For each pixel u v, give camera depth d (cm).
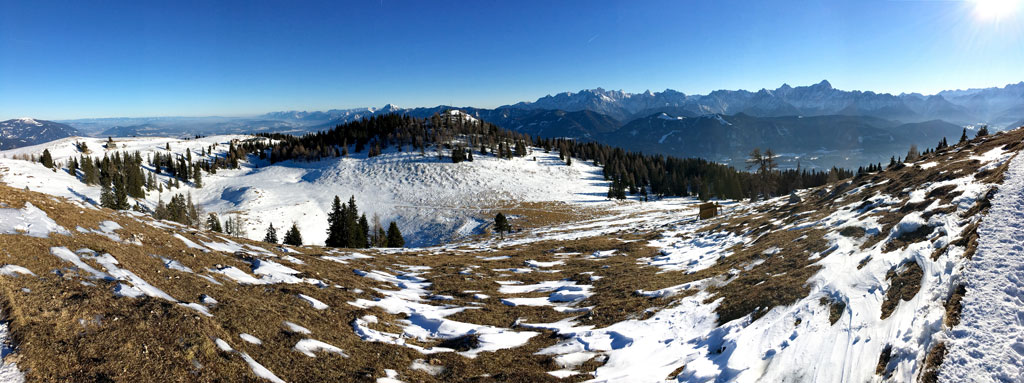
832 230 1847
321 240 9000
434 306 1773
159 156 15838
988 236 1026
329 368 995
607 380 1030
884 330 886
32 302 828
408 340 1320
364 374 988
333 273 2028
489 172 13462
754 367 931
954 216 1285
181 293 1161
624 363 1133
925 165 2534
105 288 975
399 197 11281
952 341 750
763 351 981
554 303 1877
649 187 14012
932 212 1418
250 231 8425
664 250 3014
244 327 1063
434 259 3191
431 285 2164
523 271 2697
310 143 18000
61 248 1118
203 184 13650
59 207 1430
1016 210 1095
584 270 2600
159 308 947
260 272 1636
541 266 2866
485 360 1183
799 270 1463
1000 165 1625
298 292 1485
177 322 909
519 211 9375
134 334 833
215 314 1082
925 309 876
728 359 993
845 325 966
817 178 12075
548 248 3781
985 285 857
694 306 1485
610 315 1562
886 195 2086
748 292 1416
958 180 1734
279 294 1419
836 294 1123
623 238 4084
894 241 1348
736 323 1198
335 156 16400
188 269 1391
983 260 938
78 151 18075
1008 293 816
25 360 694
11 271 909
